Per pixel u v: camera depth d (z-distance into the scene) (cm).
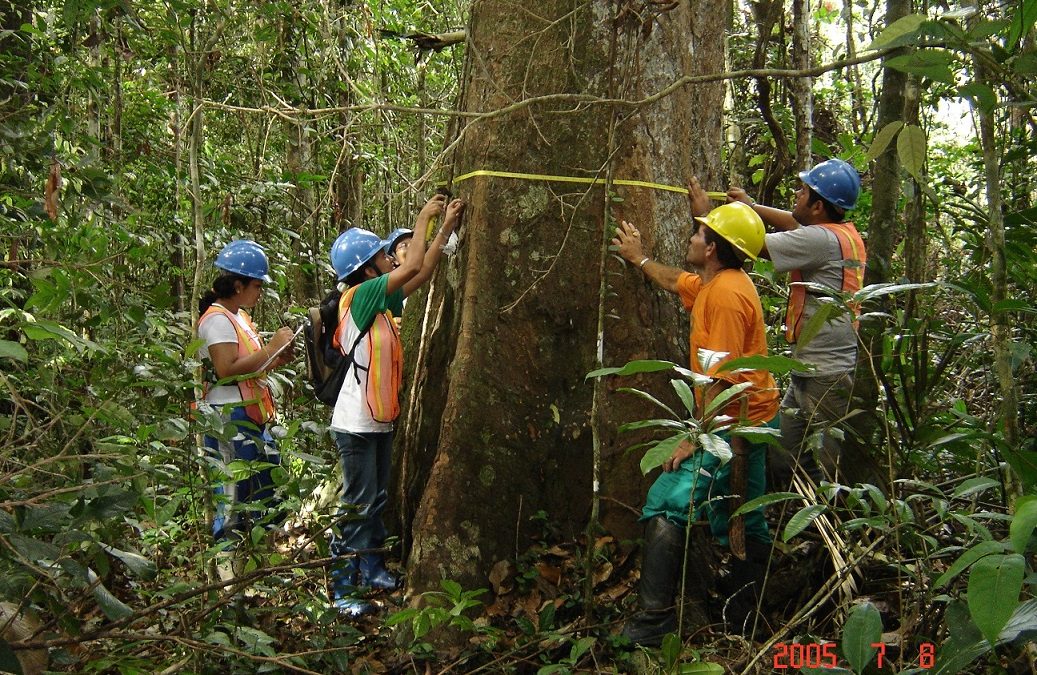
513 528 369
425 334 403
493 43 395
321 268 617
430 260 376
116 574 336
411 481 399
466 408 372
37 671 237
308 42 628
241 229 629
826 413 359
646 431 374
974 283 253
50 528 207
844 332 357
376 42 668
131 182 566
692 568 344
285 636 321
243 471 313
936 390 380
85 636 230
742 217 326
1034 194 419
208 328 379
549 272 382
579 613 346
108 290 307
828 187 368
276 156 744
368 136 668
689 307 352
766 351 327
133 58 568
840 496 342
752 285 328
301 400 350
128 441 294
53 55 437
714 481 320
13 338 340
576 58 383
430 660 318
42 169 378
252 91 604
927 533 309
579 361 383
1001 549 175
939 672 195
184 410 300
